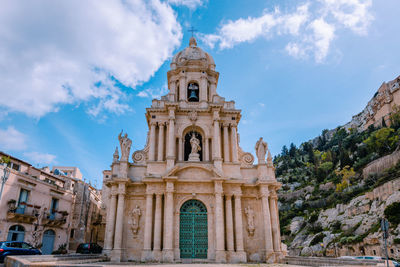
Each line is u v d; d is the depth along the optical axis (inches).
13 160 1712.6
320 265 951.6
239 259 1216.2
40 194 1743.4
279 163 7288.4
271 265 1048.8
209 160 1422.2
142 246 1251.8
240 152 1501.0
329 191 4456.2
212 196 1316.4
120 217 1254.3
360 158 4628.4
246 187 1379.2
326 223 3693.4
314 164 5880.9
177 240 1239.5
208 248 1242.0
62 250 1733.5
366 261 814.5
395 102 5251.0
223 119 1501.0
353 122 6914.4
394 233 2450.8
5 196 1487.5
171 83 1610.5
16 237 1551.4
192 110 1478.8
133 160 1437.0
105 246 1226.6
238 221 1280.8
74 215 2076.8
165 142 1461.6
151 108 1473.9
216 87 1695.4
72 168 3181.6
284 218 4488.2
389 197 2878.9
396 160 3503.9
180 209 1305.4
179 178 1311.5
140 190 1338.6
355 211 3316.9
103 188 2691.9
